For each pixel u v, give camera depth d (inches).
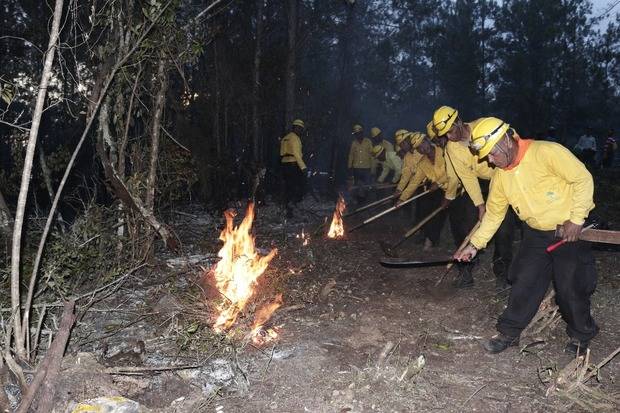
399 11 927.7
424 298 211.9
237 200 479.2
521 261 161.0
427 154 263.3
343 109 735.7
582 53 1348.4
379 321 186.5
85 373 132.0
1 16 367.6
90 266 215.6
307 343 166.4
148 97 252.5
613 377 148.3
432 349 165.5
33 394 122.1
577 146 810.8
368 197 437.7
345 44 728.3
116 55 210.7
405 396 137.2
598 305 201.5
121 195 228.2
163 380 142.5
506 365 155.6
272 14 643.5
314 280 231.8
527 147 148.1
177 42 228.4
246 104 558.9
